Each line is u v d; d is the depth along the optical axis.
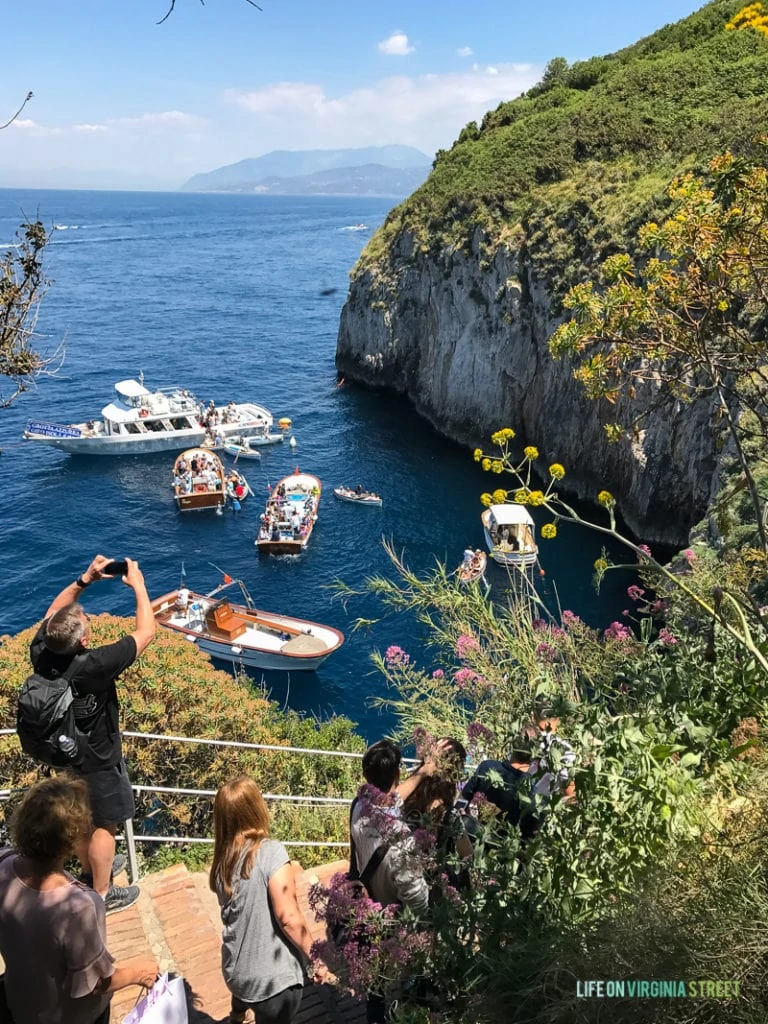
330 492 46.34
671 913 2.95
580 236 47.16
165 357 77.88
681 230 4.85
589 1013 2.72
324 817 9.38
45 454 52.28
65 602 4.64
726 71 53.28
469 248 54.84
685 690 4.46
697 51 57.09
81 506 44.28
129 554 38.75
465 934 3.42
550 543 38.44
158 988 3.39
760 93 49.94
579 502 45.34
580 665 5.56
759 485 13.42
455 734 5.81
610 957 2.88
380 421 60.97
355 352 70.81
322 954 3.34
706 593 5.00
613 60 70.25
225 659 29.47
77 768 4.41
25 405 61.59
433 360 59.56
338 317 100.25
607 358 5.18
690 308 5.06
